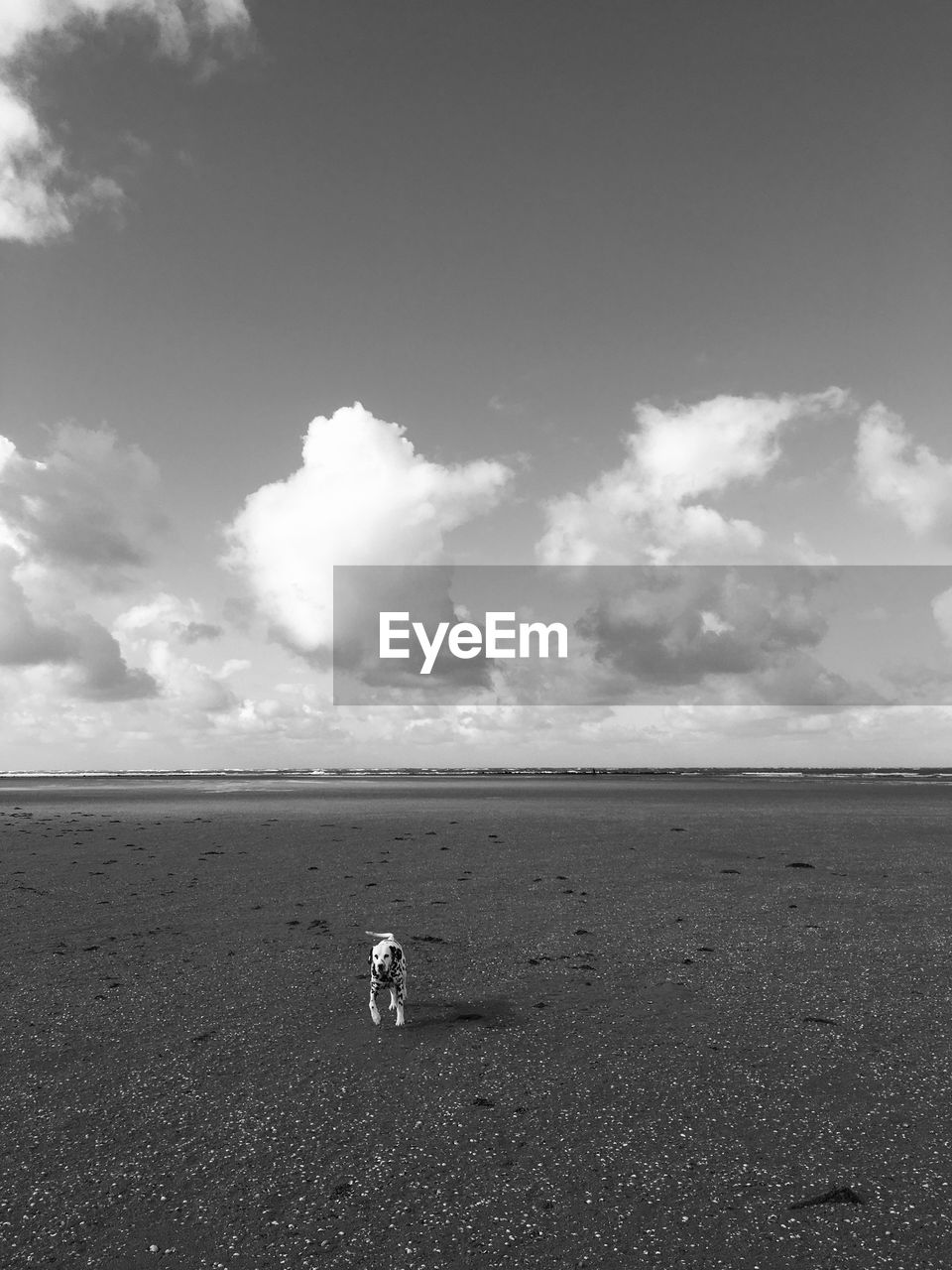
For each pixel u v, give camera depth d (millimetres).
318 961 15297
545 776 180250
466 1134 8555
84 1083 9883
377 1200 7332
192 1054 10812
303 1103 9305
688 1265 6359
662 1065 10352
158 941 16984
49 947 16531
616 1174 7738
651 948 16219
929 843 33750
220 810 56531
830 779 141000
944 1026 11688
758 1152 8133
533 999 13000
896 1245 6598
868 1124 8703
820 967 14773
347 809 56906
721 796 74812
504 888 23062
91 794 85062
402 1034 11508
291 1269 6355
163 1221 7023
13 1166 7965
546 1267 6352
